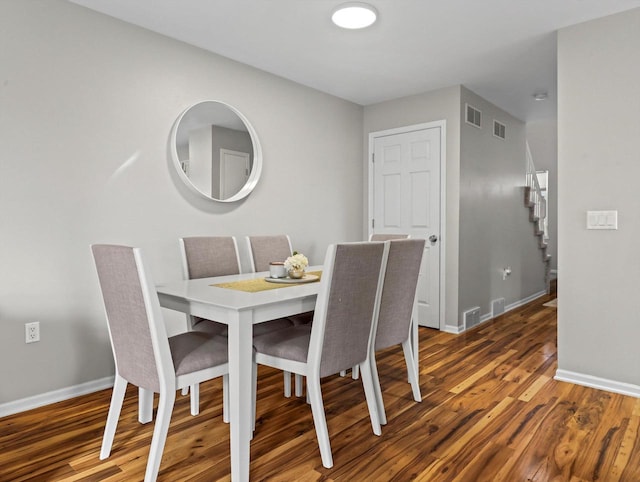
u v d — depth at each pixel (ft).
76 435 6.67
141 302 5.23
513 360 10.41
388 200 14.42
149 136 9.23
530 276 18.60
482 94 13.67
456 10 8.34
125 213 8.89
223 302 5.81
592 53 8.67
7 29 7.29
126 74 8.84
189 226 10.02
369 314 6.58
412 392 8.41
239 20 8.77
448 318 13.19
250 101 11.23
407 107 13.85
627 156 8.29
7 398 7.43
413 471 5.71
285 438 6.63
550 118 16.76
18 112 7.44
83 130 8.24
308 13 8.48
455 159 12.85
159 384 5.36
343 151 14.17
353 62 10.98
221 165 10.52
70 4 8.03
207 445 6.39
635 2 7.97
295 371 6.15
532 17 8.58
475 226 13.84
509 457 6.03
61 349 8.05
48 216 7.82
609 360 8.57
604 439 6.52
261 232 11.61
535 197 19.33
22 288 7.55
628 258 8.32
